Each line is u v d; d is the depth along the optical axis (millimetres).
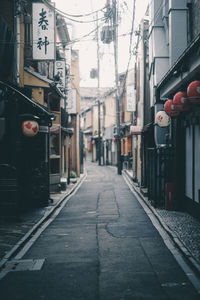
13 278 6289
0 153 11570
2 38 11984
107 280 6078
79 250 8078
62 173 22797
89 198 17453
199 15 11078
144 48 20875
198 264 6637
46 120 14539
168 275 6297
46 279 6199
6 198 11398
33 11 14742
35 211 13414
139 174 22297
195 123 10570
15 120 11641
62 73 21188
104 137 50438
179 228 9836
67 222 11523
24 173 13953
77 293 5539
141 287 5730
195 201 11055
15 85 12406
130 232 9812
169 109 10680
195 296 5344
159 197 13789
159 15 15195
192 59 8477
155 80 15242
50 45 14758
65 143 23859
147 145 19609
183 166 12609
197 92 7789
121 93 37531
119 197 17578
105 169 40656
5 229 10250
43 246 8516
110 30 20531
